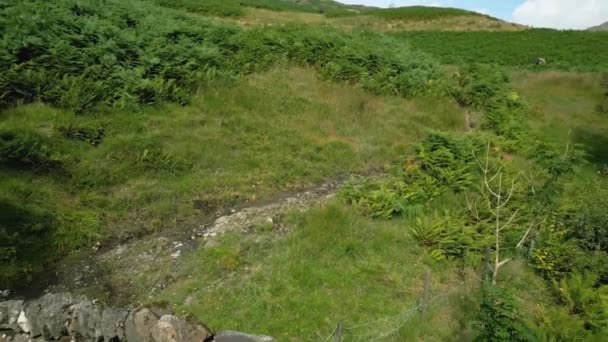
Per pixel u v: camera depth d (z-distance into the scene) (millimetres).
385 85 17812
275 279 7195
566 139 16500
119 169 10031
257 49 17438
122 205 9289
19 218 8047
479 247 8539
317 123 14391
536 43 37844
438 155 12359
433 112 17094
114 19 15422
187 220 9266
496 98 18969
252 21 34500
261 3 50656
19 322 4906
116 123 11430
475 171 12070
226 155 11750
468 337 6031
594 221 8688
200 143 11828
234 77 15234
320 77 17375
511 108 18656
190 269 7594
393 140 14406
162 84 13250
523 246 8641
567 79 24406
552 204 9320
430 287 7426
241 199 10359
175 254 8055
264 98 14859
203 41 16500
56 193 8984
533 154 14297
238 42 17359
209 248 8102
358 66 18078
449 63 29438
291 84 16375
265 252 8133
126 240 8453
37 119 10461
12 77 10906
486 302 5602
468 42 38406
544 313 6742
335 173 12266
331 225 8781
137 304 6781
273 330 6137
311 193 11031
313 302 6699
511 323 5383
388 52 20266
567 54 32781
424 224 9086
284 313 6465
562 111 20109
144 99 12688
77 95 11414
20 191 8602
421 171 11969
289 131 13586
